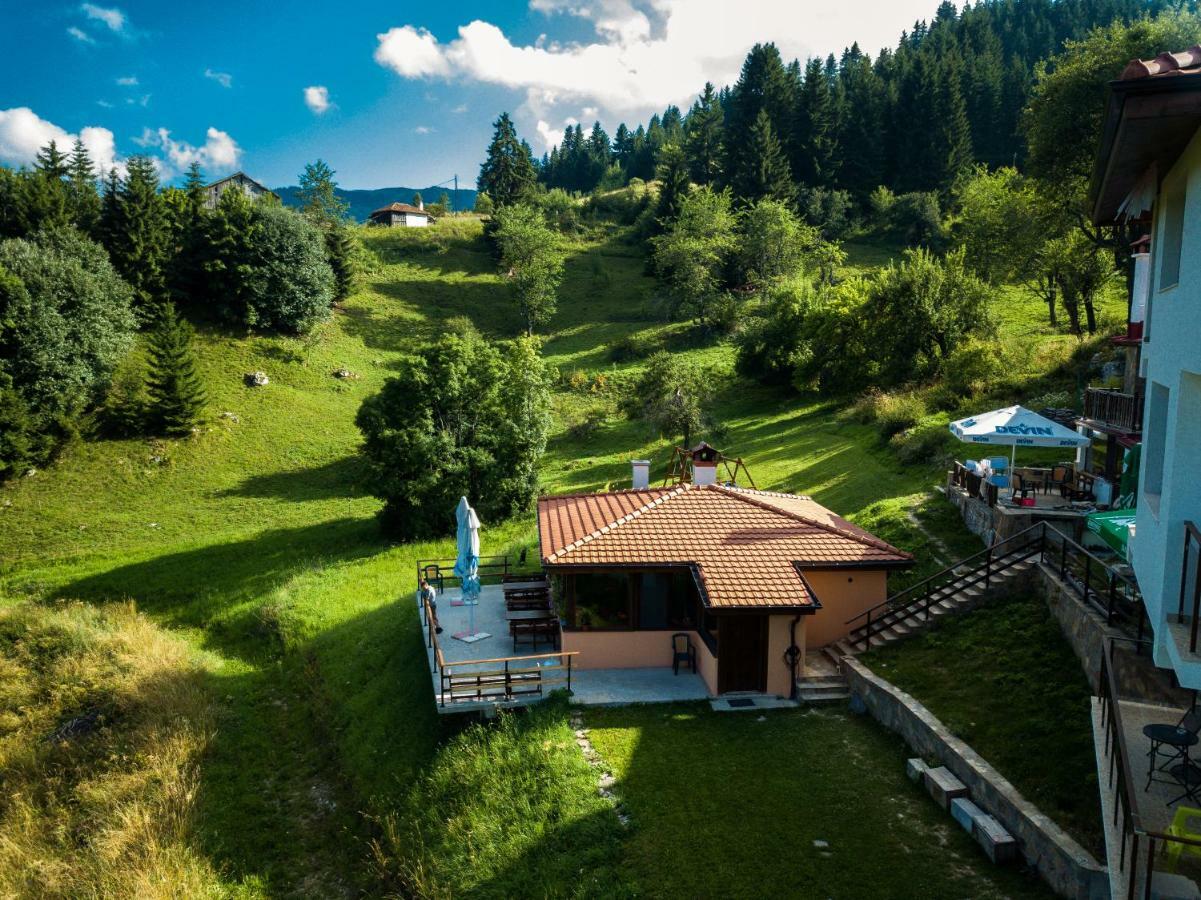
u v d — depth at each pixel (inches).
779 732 674.2
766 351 2279.8
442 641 890.7
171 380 1991.9
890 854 499.5
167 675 994.1
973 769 534.6
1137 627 591.8
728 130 4500.5
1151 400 401.4
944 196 4104.3
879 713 679.7
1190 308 313.6
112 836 682.2
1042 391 1416.1
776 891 475.5
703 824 546.6
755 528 872.3
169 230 2554.1
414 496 1473.9
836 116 4453.7
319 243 2785.4
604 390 2472.9
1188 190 326.0
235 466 1948.8
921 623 775.7
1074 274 1905.8
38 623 1135.6
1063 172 1686.8
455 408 1563.7
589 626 826.2
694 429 1780.3
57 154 2721.5
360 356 2706.7
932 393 1620.3
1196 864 313.7
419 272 3609.7
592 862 520.4
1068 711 583.2
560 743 657.6
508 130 4916.3
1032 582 761.0
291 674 1034.7
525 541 1350.9
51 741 862.5
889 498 1163.9
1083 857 423.2
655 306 3233.3
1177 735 363.3
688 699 743.7
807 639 840.3
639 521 882.1
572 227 4503.0
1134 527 474.9
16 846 690.2
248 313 2506.2
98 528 1643.7
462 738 709.9
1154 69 289.3
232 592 1325.0
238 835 714.2
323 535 1587.1
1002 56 5167.3
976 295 1841.8
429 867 578.2
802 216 3914.9
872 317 1964.8
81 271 2046.0
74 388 1952.5
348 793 765.3
